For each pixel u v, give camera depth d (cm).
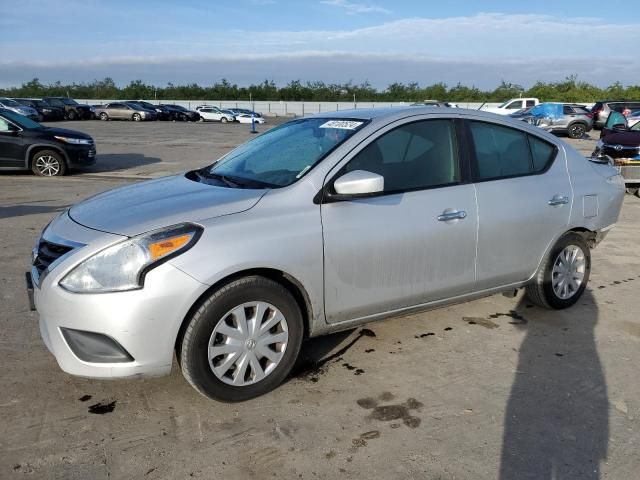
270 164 372
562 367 374
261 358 326
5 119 1239
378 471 268
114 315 282
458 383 351
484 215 390
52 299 290
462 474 267
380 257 349
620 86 5519
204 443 287
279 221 315
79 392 333
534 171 432
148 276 284
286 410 318
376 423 307
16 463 269
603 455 282
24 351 381
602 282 552
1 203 905
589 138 2677
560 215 435
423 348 399
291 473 266
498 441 292
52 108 4119
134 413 312
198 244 293
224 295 301
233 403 322
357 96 7519
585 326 441
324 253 328
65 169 1282
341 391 339
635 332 432
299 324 332
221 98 7725
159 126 3625
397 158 366
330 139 364
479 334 424
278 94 7688
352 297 346
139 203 330
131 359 291
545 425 307
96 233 298
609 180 481
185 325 298
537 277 445
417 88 7212
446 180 382
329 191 336
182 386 342
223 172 391
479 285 404
